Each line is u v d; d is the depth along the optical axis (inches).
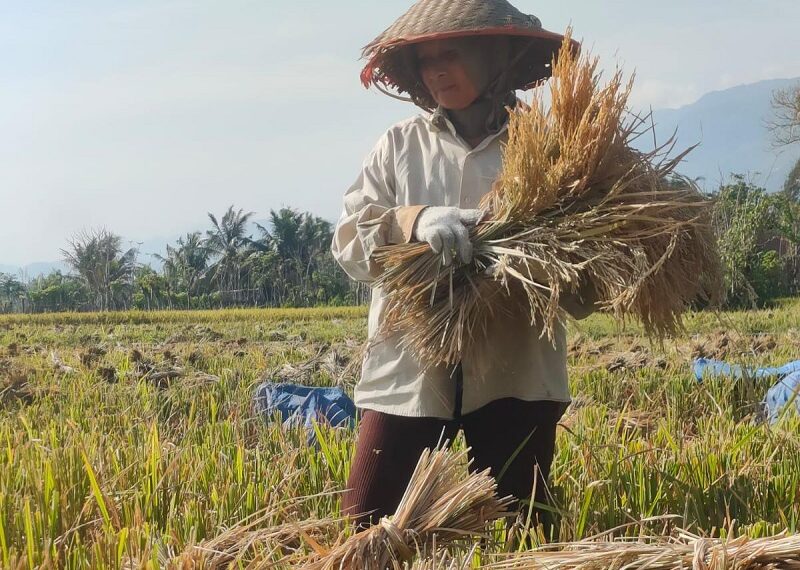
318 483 167.8
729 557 89.6
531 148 122.3
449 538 112.4
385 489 133.4
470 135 138.9
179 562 110.4
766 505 158.6
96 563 111.9
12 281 3132.4
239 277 2802.7
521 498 135.4
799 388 194.4
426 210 126.4
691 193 128.8
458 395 131.7
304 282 2738.7
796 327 661.3
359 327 945.5
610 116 122.4
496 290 125.6
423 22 132.2
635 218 120.9
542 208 123.0
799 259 1389.0
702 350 428.1
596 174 123.8
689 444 189.0
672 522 142.3
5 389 356.8
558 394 134.2
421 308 126.9
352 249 133.3
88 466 137.5
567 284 125.1
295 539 132.0
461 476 119.6
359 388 137.1
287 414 279.1
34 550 120.5
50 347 725.9
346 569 107.2
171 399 320.5
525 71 143.6
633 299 116.7
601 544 96.7
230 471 167.2
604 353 459.8
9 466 168.9
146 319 1515.7
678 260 126.4
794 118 1389.0
